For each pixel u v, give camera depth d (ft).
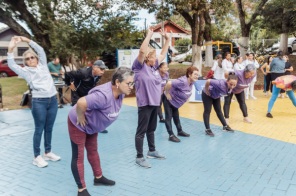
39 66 14.65
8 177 13.79
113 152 17.06
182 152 16.93
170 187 12.58
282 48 60.64
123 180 13.32
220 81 19.08
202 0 38.09
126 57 40.06
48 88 14.65
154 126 15.67
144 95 14.39
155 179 13.38
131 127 22.93
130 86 10.57
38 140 15.01
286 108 29.63
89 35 37.58
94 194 12.01
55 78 30.91
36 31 40.24
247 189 12.31
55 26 35.12
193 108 30.50
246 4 66.54
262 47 61.46
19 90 43.68
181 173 14.02
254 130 21.67
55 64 31.94
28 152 17.33
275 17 56.03
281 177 13.47
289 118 25.40
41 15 36.55
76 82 18.42
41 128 14.93
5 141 19.57
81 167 11.40
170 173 14.03
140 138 14.87
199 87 33.24
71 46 36.55
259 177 13.48
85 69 18.26
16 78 61.93
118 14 39.93
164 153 16.78
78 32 36.96
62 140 19.56
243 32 62.59
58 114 27.96
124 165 15.07
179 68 56.95
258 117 25.86
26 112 29.32
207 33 60.59
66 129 22.44
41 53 14.75
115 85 10.52
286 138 19.62
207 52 62.18
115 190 12.36
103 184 12.77
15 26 43.75
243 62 33.76
